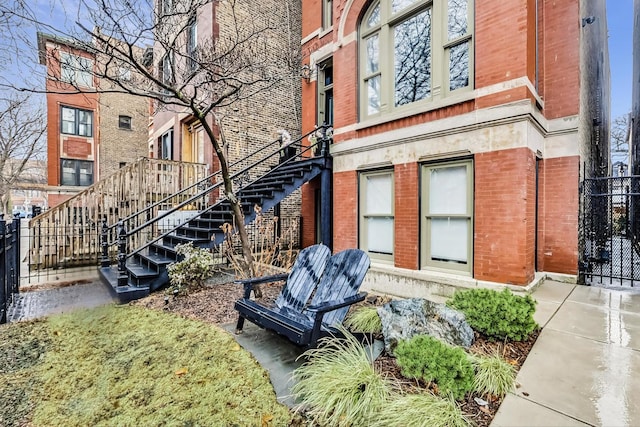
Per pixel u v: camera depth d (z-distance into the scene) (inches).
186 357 126.2
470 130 193.5
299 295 159.9
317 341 110.9
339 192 281.0
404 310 128.1
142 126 756.0
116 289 200.8
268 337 143.9
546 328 138.4
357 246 264.5
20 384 108.8
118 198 326.0
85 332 152.4
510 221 177.0
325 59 364.5
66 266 302.8
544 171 227.3
